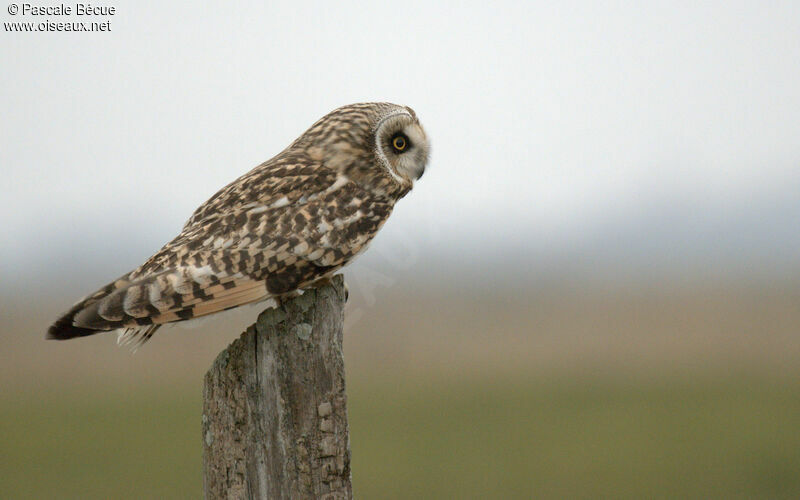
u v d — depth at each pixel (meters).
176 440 18.06
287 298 6.12
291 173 6.30
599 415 20.42
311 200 6.21
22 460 16.27
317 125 6.81
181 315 5.45
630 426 19.06
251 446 4.95
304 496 4.88
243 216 5.94
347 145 6.62
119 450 17.08
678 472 15.23
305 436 4.91
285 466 4.91
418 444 17.25
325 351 4.97
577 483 14.45
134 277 5.50
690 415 20.30
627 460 16.08
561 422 19.50
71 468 15.60
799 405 21.39
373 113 6.82
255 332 5.00
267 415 4.94
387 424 19.31
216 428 5.05
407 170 6.89
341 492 4.93
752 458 16.09
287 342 4.96
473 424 19.33
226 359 5.05
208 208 6.11
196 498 13.62
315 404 4.94
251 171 6.43
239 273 5.70
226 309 5.66
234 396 5.00
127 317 5.25
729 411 20.78
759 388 24.30
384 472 15.19
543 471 15.30
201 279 5.54
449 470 15.31
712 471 15.26
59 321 5.08
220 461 5.03
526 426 19.06
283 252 5.87
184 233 5.91
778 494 13.84
